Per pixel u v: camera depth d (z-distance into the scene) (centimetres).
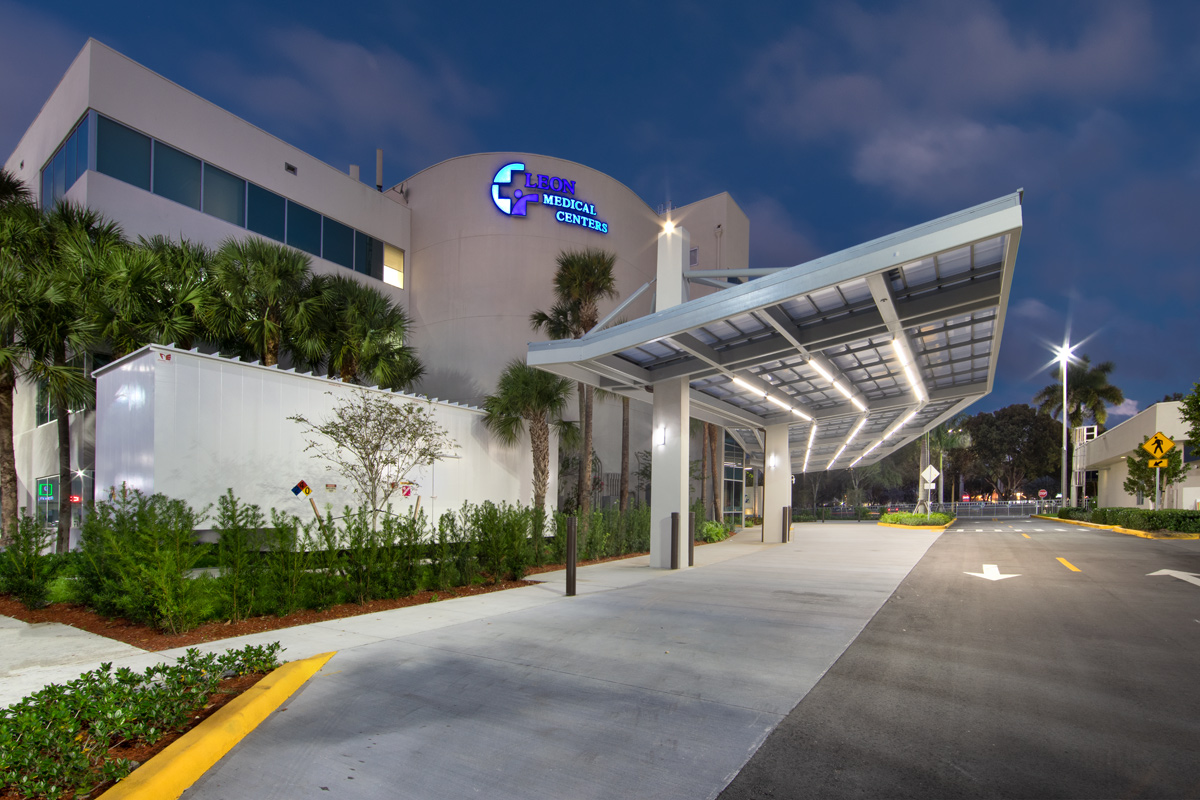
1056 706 466
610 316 1253
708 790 338
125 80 1898
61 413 1373
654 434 1423
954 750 389
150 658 592
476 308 2694
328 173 2488
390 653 615
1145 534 2161
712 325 1093
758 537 2481
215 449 1115
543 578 1182
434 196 2814
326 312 1781
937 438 4444
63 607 856
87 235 1447
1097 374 5497
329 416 1312
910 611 824
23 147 2266
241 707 430
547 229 2814
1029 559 1403
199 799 331
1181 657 596
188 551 750
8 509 1280
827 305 1014
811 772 359
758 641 663
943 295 932
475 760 375
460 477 1616
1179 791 337
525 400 1775
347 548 944
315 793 337
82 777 312
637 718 442
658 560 1378
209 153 2089
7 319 1248
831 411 1853
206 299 1490
